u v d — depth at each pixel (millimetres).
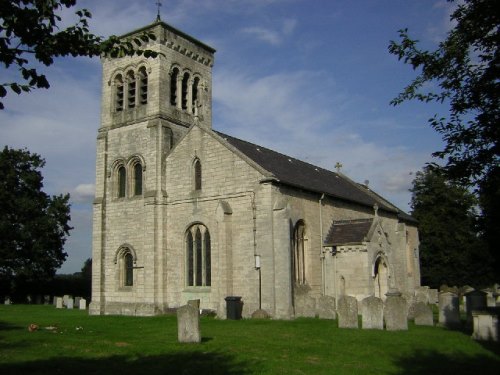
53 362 17281
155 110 41875
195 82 46719
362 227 39969
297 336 23922
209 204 37531
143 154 41594
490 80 11266
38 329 27375
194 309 22234
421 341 22266
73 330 27312
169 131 41875
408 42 12703
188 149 39375
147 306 38406
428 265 68188
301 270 38094
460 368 16781
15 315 40188
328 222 41781
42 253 63656
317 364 17047
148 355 18844
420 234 68312
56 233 65688
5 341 22094
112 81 45125
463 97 12000
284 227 34062
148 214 39469
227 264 35156
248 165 36000
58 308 51781
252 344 21422
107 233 42562
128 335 25047
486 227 14938
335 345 21125
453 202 65438
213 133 38188
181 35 44844
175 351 19688
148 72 42938
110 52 10008
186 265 38344
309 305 34375
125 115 43656
